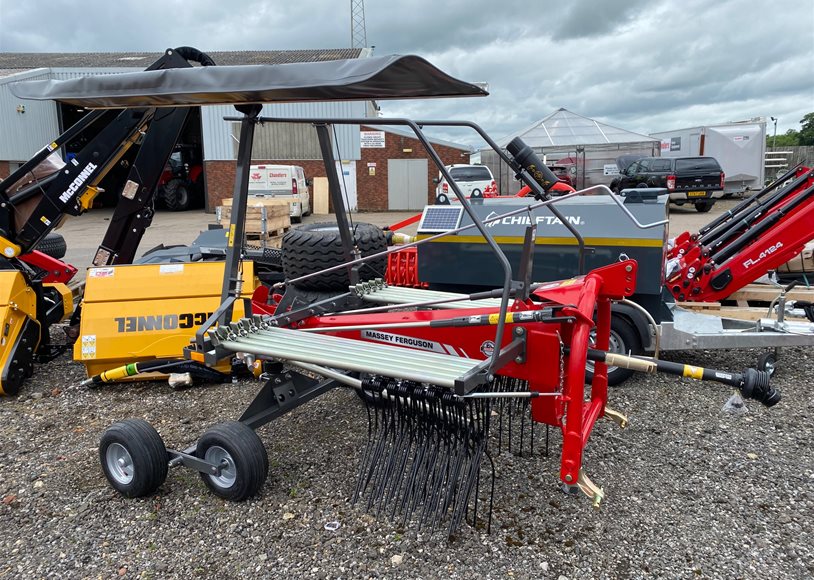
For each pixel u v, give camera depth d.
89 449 3.81
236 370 4.88
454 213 4.94
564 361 2.90
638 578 2.55
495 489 3.20
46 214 5.07
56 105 22.38
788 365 5.08
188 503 3.17
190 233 15.45
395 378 2.72
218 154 21.62
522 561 2.66
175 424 4.14
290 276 4.37
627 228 4.40
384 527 2.91
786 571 2.58
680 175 18.83
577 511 3.01
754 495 3.15
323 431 3.94
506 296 2.48
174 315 4.76
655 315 4.52
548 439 3.73
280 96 2.87
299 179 19.67
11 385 4.62
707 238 6.05
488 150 24.23
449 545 2.77
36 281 5.20
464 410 2.73
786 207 5.32
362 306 4.00
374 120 2.79
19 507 3.17
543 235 4.57
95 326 4.76
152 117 5.36
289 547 2.79
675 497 3.14
